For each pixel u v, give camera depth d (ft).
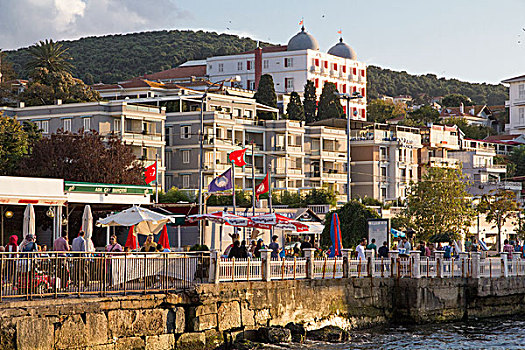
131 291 129.29
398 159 543.39
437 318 187.42
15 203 161.27
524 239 364.58
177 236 258.57
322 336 155.94
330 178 527.40
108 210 201.16
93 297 122.93
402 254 185.06
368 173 533.55
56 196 169.68
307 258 163.32
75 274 122.52
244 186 470.80
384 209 432.25
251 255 165.99
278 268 156.35
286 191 410.11
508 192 361.92
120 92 636.89
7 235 212.02
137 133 421.59
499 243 363.56
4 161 322.75
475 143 632.38
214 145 444.96
